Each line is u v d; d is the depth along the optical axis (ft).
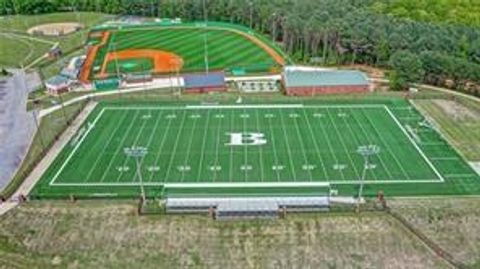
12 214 209.05
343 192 223.30
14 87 360.69
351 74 346.54
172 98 328.08
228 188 227.40
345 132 278.46
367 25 396.37
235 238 195.31
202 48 430.20
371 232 197.06
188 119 297.53
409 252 189.88
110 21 526.98
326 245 192.44
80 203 214.28
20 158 259.39
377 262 186.70
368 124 287.69
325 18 421.59
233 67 386.11
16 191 226.79
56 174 240.73
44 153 260.01
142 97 330.34
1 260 189.06
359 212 205.87
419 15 465.06
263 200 209.97
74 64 397.60
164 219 203.92
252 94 334.44
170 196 221.05
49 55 422.82
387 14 467.11
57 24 525.34
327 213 205.46
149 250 191.72
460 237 196.95
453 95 325.01
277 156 253.85
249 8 483.51
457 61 336.70
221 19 509.35
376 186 227.61
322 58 402.31
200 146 264.31
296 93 330.75
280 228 198.90
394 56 349.61
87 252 191.62
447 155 253.65
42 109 319.47
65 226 202.08
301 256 188.75
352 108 309.22
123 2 548.72
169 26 499.10
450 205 212.02
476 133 276.62
